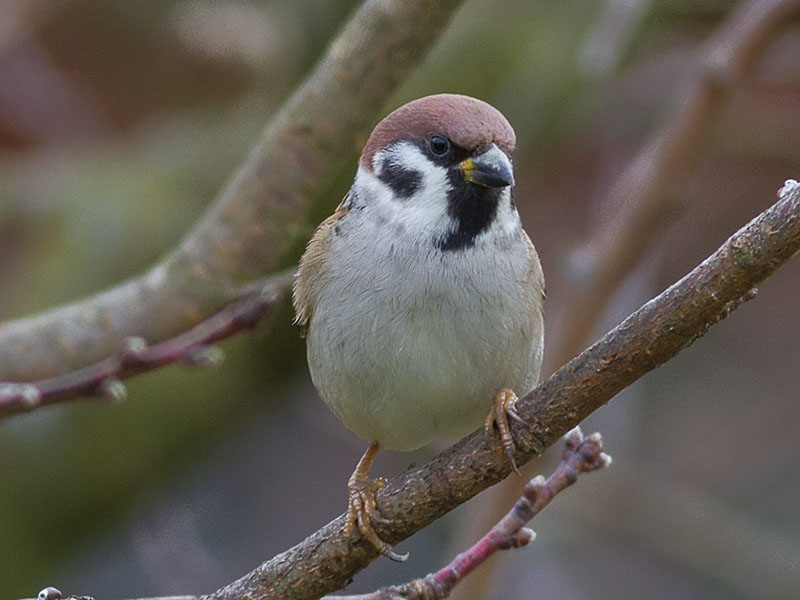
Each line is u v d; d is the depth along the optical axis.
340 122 7.81
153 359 6.70
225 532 12.57
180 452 10.48
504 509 9.22
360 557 5.93
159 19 11.44
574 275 9.63
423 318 6.54
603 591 12.55
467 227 6.61
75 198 10.95
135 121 11.81
